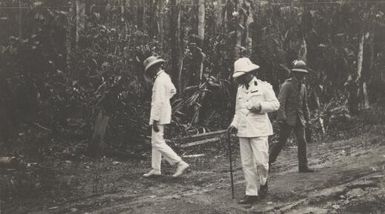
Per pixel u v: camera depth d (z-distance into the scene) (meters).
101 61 11.39
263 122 6.89
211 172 8.98
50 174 8.30
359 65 15.66
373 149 10.57
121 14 12.52
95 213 6.55
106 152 9.95
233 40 13.72
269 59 14.49
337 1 15.59
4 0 11.52
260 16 14.80
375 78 16.88
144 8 12.84
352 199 7.27
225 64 13.62
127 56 11.62
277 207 6.80
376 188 7.75
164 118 8.34
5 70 10.86
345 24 15.69
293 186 7.77
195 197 7.30
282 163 9.68
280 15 15.14
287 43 14.92
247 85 6.91
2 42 11.55
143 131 10.76
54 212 6.59
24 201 7.04
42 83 11.19
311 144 11.72
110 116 10.73
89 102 10.90
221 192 7.57
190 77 13.05
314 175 8.48
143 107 11.27
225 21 14.08
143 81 11.57
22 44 11.11
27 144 9.85
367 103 15.77
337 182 7.98
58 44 11.68
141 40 12.10
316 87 14.75
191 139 11.27
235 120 7.02
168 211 6.64
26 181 7.71
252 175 6.96
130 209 6.71
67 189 7.60
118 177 8.44
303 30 15.30
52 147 9.91
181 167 8.41
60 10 11.82
